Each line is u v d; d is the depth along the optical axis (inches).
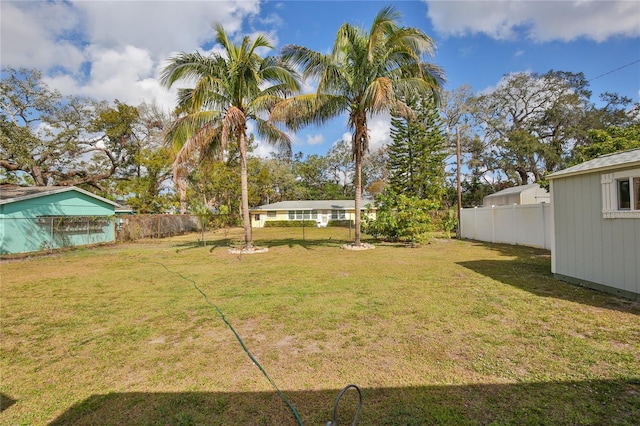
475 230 590.9
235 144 1007.0
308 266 316.5
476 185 1160.8
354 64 409.1
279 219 1320.1
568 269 226.4
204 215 743.7
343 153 1824.6
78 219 585.9
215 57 396.8
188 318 164.6
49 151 797.9
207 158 492.4
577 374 99.0
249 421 81.0
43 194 531.5
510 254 380.8
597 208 198.8
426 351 118.8
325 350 122.4
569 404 83.8
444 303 179.0
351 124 430.6
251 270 301.6
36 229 511.5
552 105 1037.8
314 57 403.2
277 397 91.7
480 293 199.0
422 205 512.7
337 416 81.5
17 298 208.7
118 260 394.9
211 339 136.5
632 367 102.2
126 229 709.9
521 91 1087.0
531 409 82.2
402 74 418.0
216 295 210.2
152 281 260.1
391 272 275.0
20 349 128.4
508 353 115.1
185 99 443.5
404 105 387.9
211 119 402.9
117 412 86.2
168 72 381.4
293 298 197.8
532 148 989.2
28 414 86.0
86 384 101.2
